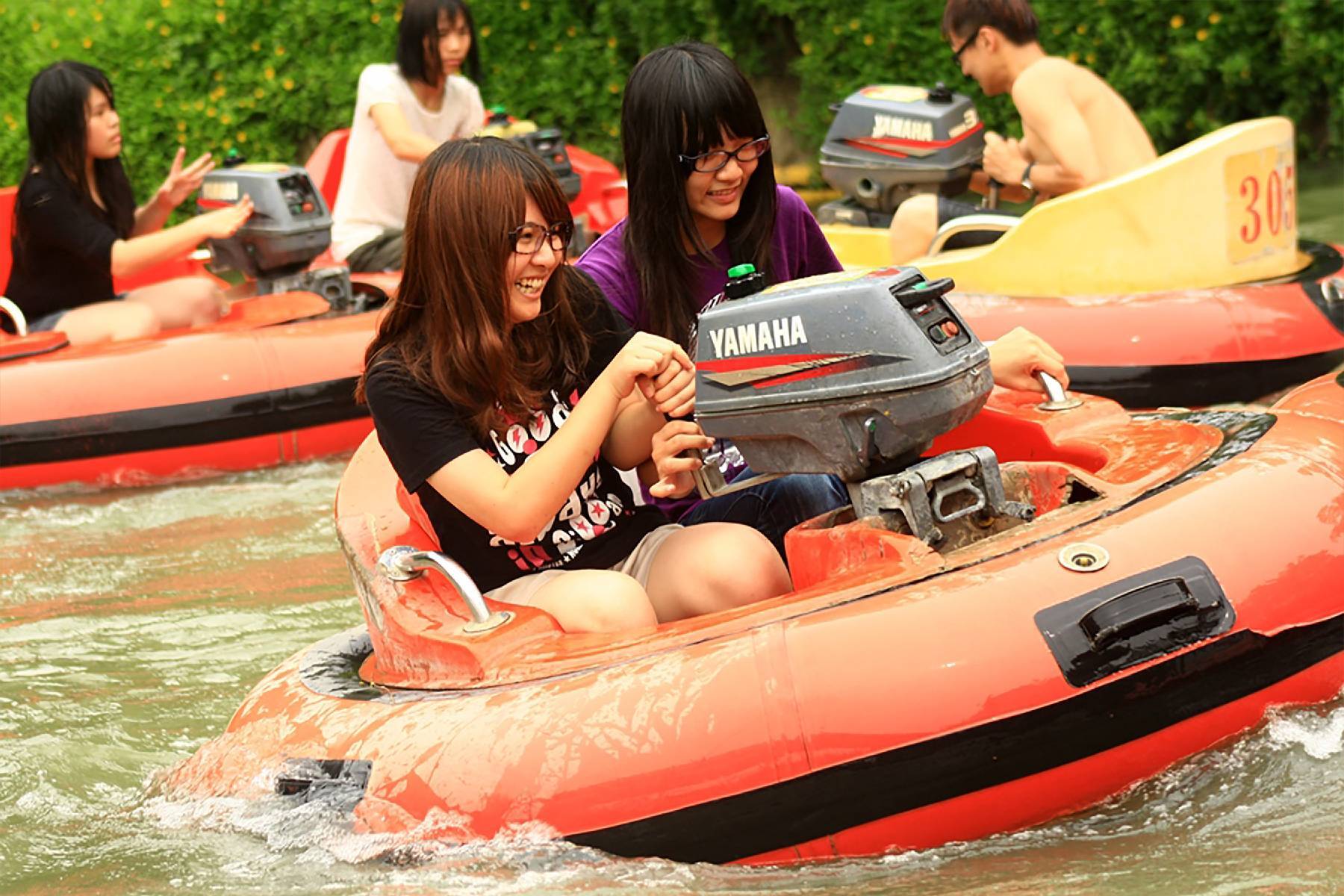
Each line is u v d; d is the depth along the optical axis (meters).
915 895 3.60
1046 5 15.45
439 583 4.54
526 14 17.02
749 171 4.79
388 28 16.58
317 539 7.47
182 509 8.27
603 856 3.81
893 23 15.98
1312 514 4.00
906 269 4.07
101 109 9.61
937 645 3.70
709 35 17.00
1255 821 3.74
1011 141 9.28
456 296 4.26
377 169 11.39
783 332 4.04
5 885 4.17
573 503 4.59
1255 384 7.84
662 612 4.50
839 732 3.67
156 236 9.55
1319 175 14.50
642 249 4.89
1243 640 3.79
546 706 3.93
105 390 8.77
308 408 9.11
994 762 3.68
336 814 4.10
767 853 3.76
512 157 4.25
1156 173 8.17
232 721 4.72
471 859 3.85
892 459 4.08
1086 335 7.91
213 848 4.23
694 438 4.35
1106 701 3.70
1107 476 4.30
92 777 4.90
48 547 7.64
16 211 9.72
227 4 16.34
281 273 10.27
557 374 4.61
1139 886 3.53
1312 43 14.63
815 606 3.89
